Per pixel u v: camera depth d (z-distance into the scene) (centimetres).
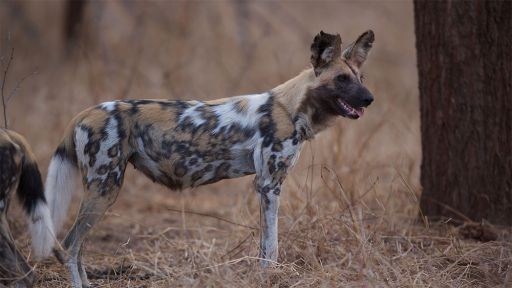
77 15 4259
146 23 4212
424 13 2014
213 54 3981
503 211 1953
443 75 1984
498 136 1941
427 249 1808
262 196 1658
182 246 1923
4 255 1376
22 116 3162
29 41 4603
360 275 1533
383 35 5103
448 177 2008
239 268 1648
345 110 1673
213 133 1641
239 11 4512
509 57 1916
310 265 1667
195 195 2639
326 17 5500
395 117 3219
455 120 1977
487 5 1912
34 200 1443
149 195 2684
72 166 1596
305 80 1684
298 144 1678
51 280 1675
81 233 1544
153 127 1619
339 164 2395
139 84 3209
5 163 1392
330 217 1855
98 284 1639
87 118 1581
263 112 1662
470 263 1678
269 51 4231
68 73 3722
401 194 2223
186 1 4150
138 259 1856
